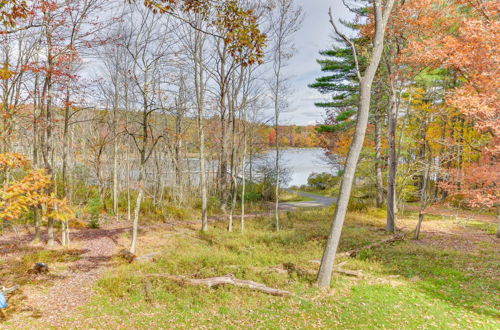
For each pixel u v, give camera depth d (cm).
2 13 595
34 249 1344
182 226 1919
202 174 1773
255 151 3044
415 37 1590
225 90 2020
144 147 1302
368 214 2244
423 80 1828
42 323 691
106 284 934
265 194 3088
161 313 759
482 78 1103
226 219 2209
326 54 2609
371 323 682
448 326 664
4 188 612
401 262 1155
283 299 834
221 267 1077
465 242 1472
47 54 1215
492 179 1216
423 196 1554
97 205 1903
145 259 1216
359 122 892
